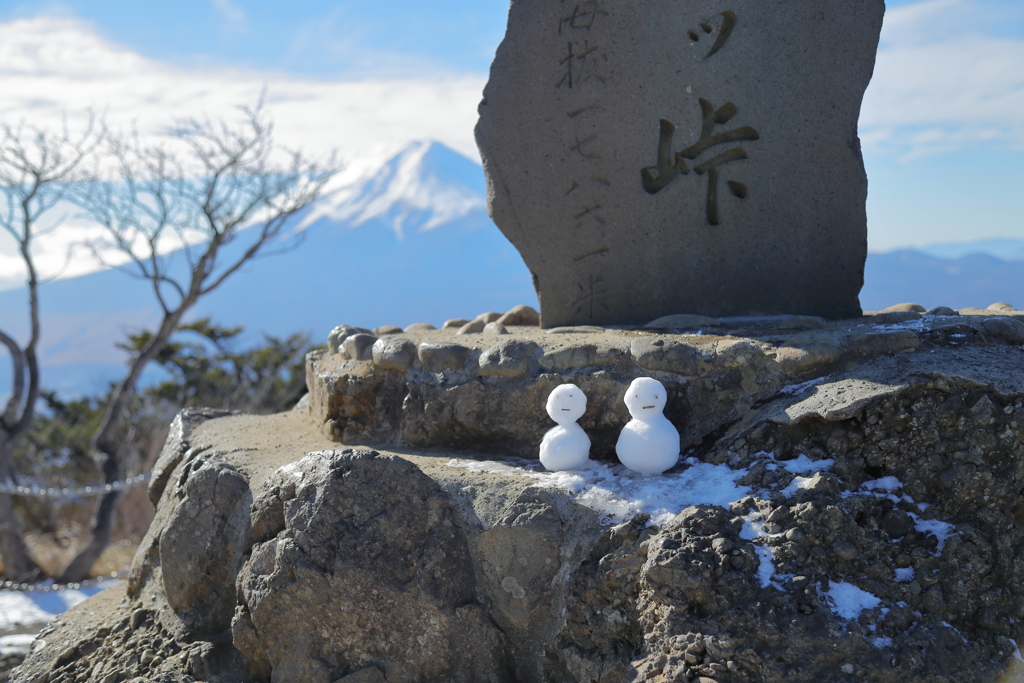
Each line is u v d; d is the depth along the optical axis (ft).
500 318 10.66
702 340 8.48
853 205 9.33
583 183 9.52
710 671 6.94
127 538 17.62
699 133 9.36
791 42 9.22
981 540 7.36
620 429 8.21
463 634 7.54
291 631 7.51
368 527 7.57
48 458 22.21
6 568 15.78
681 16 9.27
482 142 9.59
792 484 7.46
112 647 8.18
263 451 8.58
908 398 7.64
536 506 7.59
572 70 9.41
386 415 8.81
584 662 7.35
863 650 6.92
